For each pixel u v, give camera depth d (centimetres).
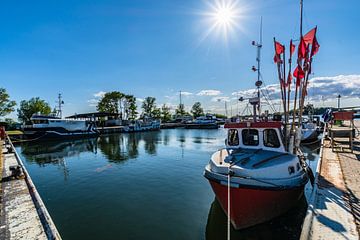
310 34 686
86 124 3691
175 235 590
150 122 5225
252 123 706
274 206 548
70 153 2128
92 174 1293
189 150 2133
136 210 757
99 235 600
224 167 551
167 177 1170
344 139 1413
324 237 341
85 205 816
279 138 670
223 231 596
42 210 514
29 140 3000
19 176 804
